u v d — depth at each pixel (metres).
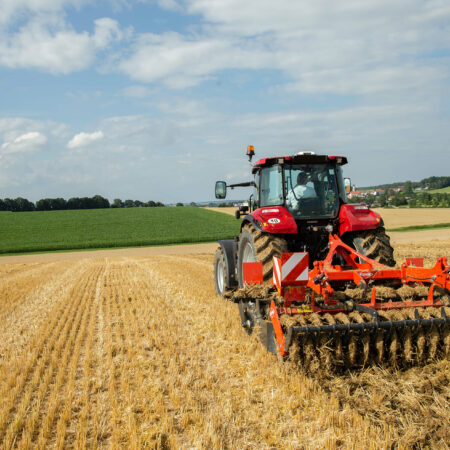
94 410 3.71
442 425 3.12
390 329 4.09
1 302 9.86
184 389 3.99
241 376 4.27
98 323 6.97
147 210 62.06
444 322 4.11
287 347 3.99
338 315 4.23
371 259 5.41
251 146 6.98
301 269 4.43
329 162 6.13
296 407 3.54
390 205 82.88
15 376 4.57
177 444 3.06
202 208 65.88
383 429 3.11
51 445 3.18
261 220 5.63
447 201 80.44
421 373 4.05
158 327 6.43
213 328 6.19
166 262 19.27
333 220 6.07
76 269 18.48
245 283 5.46
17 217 55.47
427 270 4.48
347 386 3.81
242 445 3.03
